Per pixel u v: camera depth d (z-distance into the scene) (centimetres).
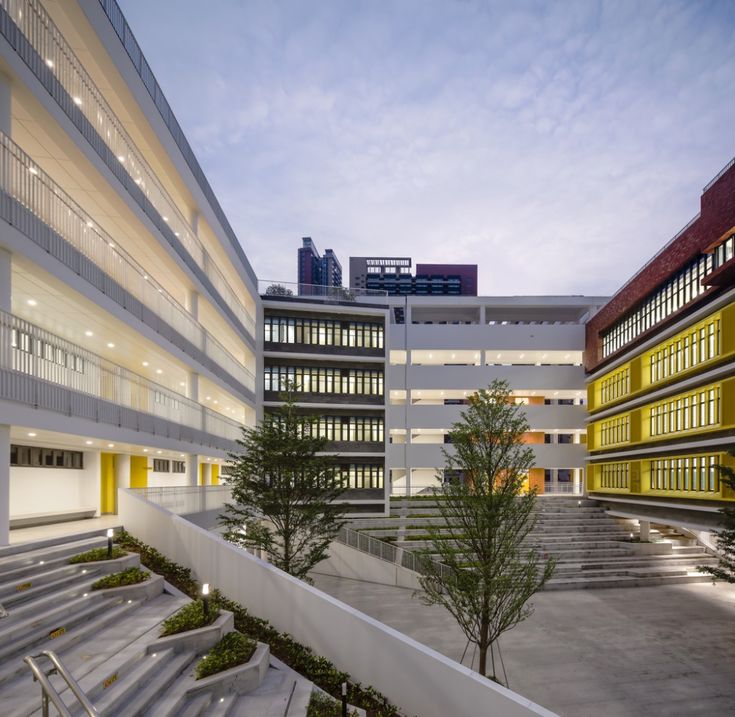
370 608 2270
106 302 1550
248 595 1245
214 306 2638
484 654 1409
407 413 4288
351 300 3981
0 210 1084
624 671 1638
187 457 2258
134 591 1083
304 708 880
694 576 2919
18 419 1114
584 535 3472
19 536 1312
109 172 1620
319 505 1891
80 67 1617
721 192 2427
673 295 2978
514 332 4422
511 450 1848
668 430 2942
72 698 700
